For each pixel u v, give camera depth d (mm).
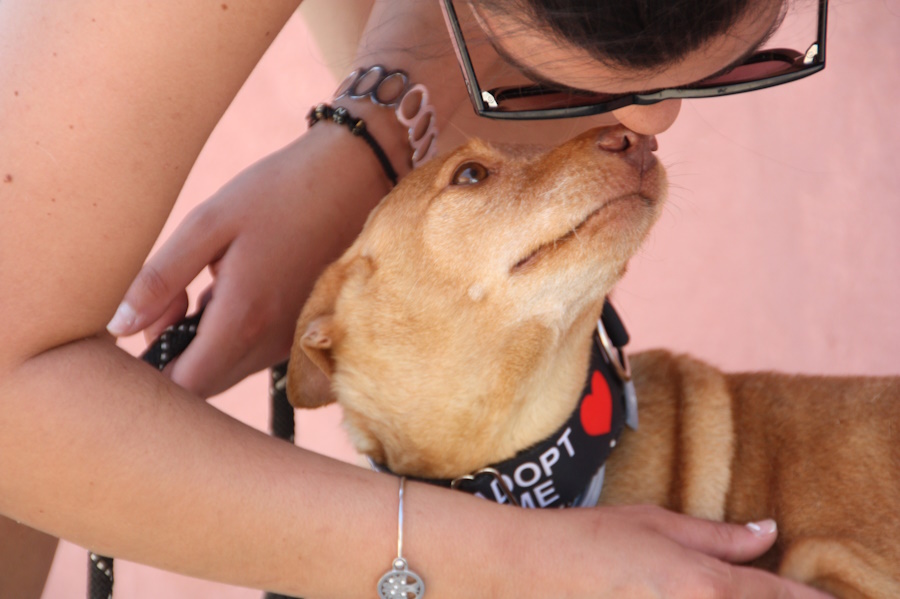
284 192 2270
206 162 4730
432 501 1585
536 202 2008
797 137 4430
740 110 4586
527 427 2043
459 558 1551
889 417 2100
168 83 1304
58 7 1273
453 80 2535
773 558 2041
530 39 1417
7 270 1292
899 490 2002
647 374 2342
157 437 1418
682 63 1435
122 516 1411
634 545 1627
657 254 4164
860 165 4258
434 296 2105
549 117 1694
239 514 1455
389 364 2146
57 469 1366
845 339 3674
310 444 3807
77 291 1346
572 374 2045
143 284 2027
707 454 2133
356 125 2373
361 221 2420
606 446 2047
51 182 1280
